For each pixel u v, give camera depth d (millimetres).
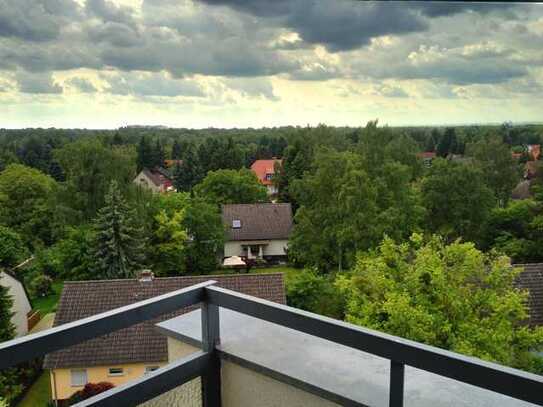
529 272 13469
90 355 12367
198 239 27719
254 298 1713
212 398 1994
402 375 1370
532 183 30062
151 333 12828
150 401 1989
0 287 15359
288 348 1958
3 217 31531
